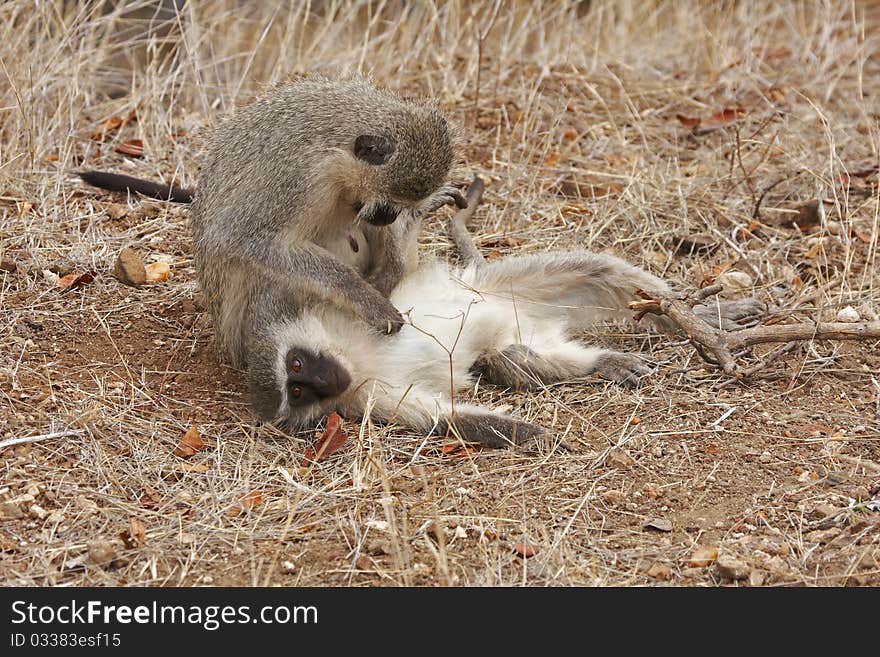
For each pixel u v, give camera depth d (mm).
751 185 10156
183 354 7980
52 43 10930
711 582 5742
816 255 9328
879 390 7484
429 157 7289
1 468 6430
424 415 7242
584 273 8398
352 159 7305
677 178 10258
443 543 5773
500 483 6598
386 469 6695
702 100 12242
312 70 11867
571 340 8477
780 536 6062
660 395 7531
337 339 7496
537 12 13617
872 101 12172
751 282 8945
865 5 16203
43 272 8578
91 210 9391
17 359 7527
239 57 12516
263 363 7395
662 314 7793
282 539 5941
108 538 6000
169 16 12195
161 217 9469
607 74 12516
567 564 5844
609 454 6812
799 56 13539
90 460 6598
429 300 8008
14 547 5879
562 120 11297
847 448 6887
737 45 13977
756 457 6801
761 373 7730
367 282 7773
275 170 7410
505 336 7984
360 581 5719
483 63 12461
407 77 12062
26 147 9938
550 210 9969
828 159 10594
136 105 10789
